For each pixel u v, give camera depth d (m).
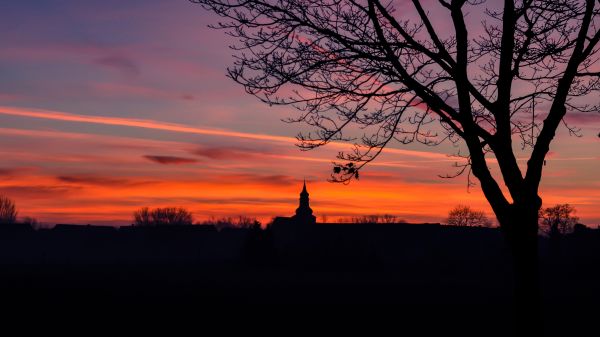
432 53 9.77
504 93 9.68
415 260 113.75
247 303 49.06
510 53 9.62
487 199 9.82
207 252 191.75
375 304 49.22
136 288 64.69
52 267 122.50
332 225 140.75
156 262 157.88
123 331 30.75
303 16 9.76
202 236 196.12
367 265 98.62
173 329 31.98
